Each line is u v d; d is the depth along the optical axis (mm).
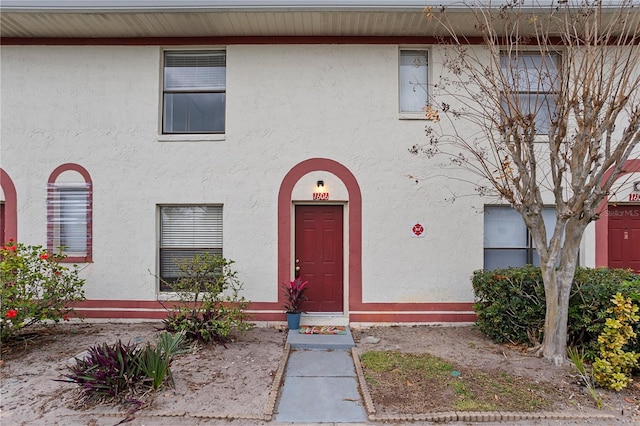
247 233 6957
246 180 6965
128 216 6996
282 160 6965
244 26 6668
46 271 6441
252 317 6555
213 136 6988
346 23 6555
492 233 7086
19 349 5625
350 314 6879
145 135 7012
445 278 6879
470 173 6902
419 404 4008
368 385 4438
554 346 5027
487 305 6062
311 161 6961
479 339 6055
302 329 6543
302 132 6969
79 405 3990
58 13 6250
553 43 6477
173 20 6480
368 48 6984
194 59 7199
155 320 6922
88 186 7012
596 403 4004
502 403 4020
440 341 5977
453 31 6535
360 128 6961
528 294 5633
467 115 6305
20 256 5910
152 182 6992
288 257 6938
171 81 7199
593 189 5141
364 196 6934
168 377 4391
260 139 6969
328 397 4230
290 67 6992
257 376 4699
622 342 4230
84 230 7035
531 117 4906
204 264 6152
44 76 7055
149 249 6980
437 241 6898
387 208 6930
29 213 7047
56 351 5547
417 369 4852
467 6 5797
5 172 7059
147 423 3707
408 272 6898
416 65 7078
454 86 6906
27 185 7055
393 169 6934
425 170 6926
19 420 3756
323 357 5422
